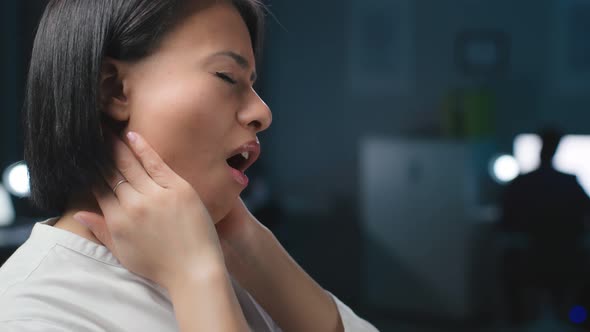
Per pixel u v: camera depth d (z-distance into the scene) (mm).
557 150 4902
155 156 740
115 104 747
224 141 766
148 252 743
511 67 6566
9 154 5625
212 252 737
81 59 723
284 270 977
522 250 4945
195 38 745
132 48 733
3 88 5586
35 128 764
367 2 7316
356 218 7562
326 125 7660
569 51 6363
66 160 741
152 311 767
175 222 737
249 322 962
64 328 717
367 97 7414
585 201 4816
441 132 6508
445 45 6895
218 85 752
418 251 5477
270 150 7898
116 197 758
